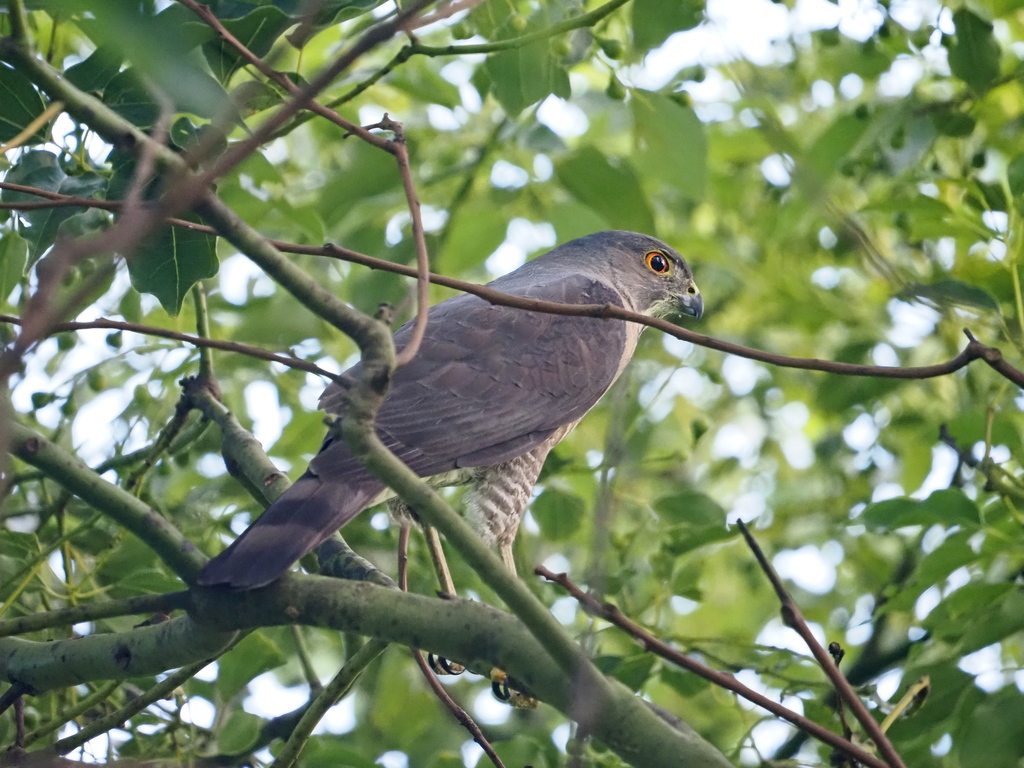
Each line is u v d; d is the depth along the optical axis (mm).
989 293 8367
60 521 8555
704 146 9555
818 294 13430
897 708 7445
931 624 9312
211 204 4965
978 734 8008
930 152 10875
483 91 10586
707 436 14258
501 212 11469
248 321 10797
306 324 10859
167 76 3805
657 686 12211
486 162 12086
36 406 8992
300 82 7109
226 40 6098
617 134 13109
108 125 5211
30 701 8938
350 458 7012
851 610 12727
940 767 9133
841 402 12180
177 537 6098
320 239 10156
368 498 6871
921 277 11633
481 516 9359
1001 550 8656
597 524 5934
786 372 14031
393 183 11336
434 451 8883
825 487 13492
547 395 9570
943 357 12359
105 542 9164
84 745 7527
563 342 9852
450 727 11523
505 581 5117
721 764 5453
